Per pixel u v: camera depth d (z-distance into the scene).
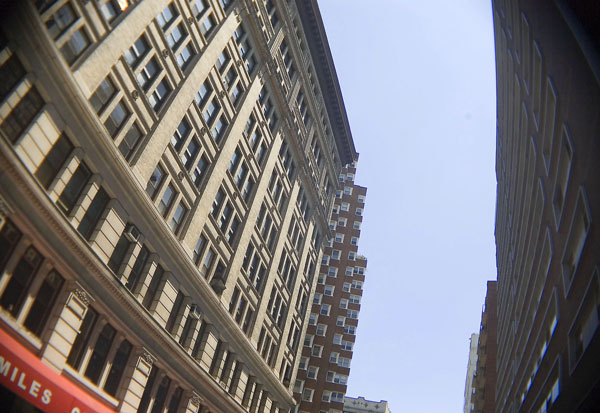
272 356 49.66
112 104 25.72
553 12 21.83
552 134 25.47
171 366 31.06
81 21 23.98
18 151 20.62
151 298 29.77
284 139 50.31
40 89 21.69
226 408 38.81
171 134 30.41
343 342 80.81
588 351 20.11
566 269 25.09
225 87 37.56
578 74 19.77
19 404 20.97
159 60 29.67
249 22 41.44
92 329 25.16
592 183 19.50
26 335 21.03
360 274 88.50
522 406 41.25
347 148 71.44
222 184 37.56
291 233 53.59
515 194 43.41
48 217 21.33
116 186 26.00
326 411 75.12
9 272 20.31
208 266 36.34
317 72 59.72
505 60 38.91
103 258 25.45
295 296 54.56
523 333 41.56
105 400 25.83
